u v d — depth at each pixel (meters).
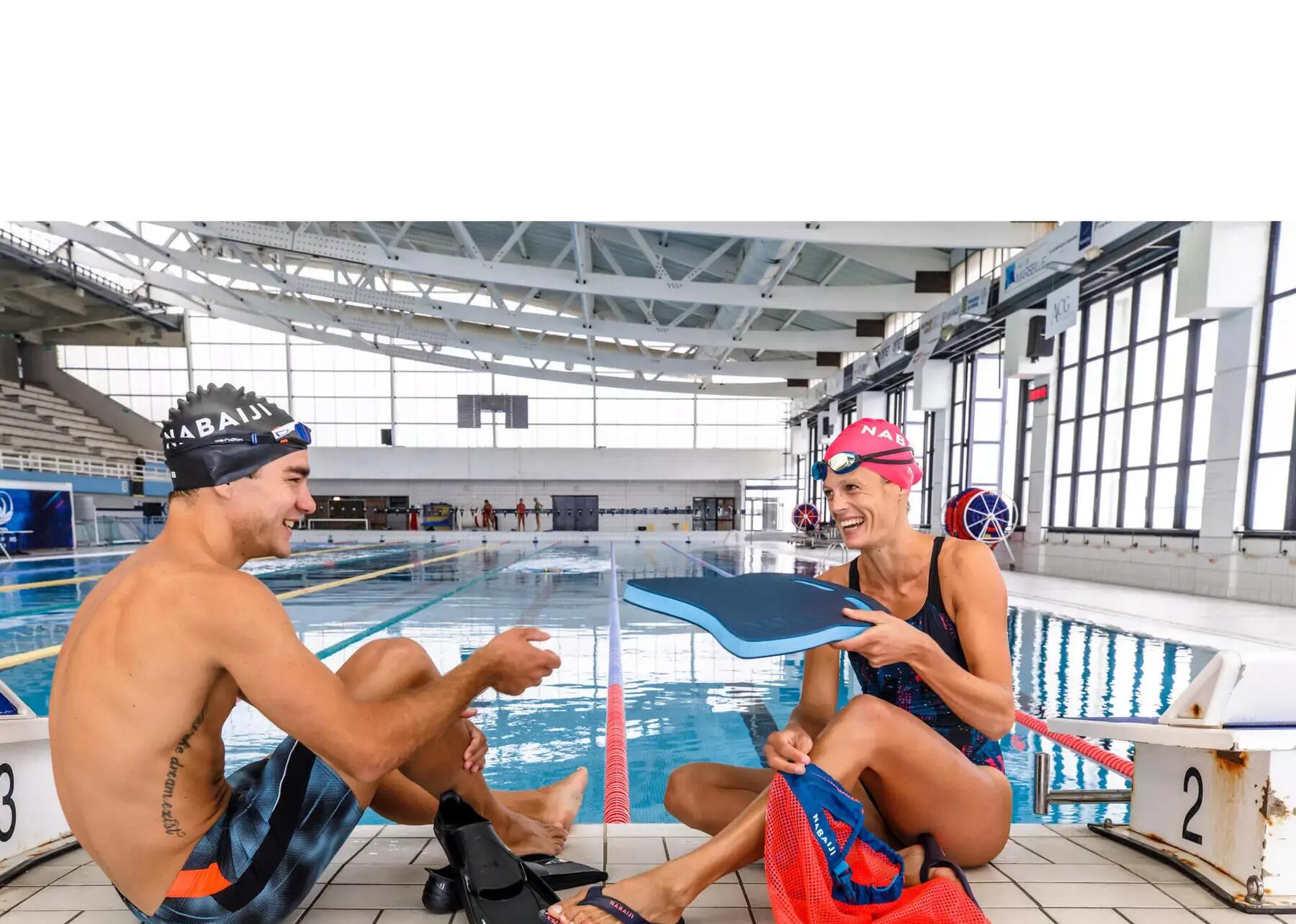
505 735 3.20
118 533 18.02
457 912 1.16
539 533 22.78
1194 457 8.16
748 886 1.24
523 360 24.69
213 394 0.93
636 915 0.95
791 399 23.38
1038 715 3.39
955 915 0.97
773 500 25.11
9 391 20.58
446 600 7.86
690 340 14.86
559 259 11.34
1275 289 6.84
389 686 1.09
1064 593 7.60
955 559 1.24
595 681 4.15
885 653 1.00
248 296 17.03
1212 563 7.27
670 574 10.91
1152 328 8.80
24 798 1.33
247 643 0.83
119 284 21.31
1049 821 2.27
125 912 1.16
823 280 13.45
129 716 0.84
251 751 2.92
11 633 5.79
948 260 12.12
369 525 25.16
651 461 24.81
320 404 24.33
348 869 1.32
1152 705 3.56
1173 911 1.15
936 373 13.06
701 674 4.32
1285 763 1.13
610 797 2.40
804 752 1.02
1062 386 10.25
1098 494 9.59
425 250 15.50
